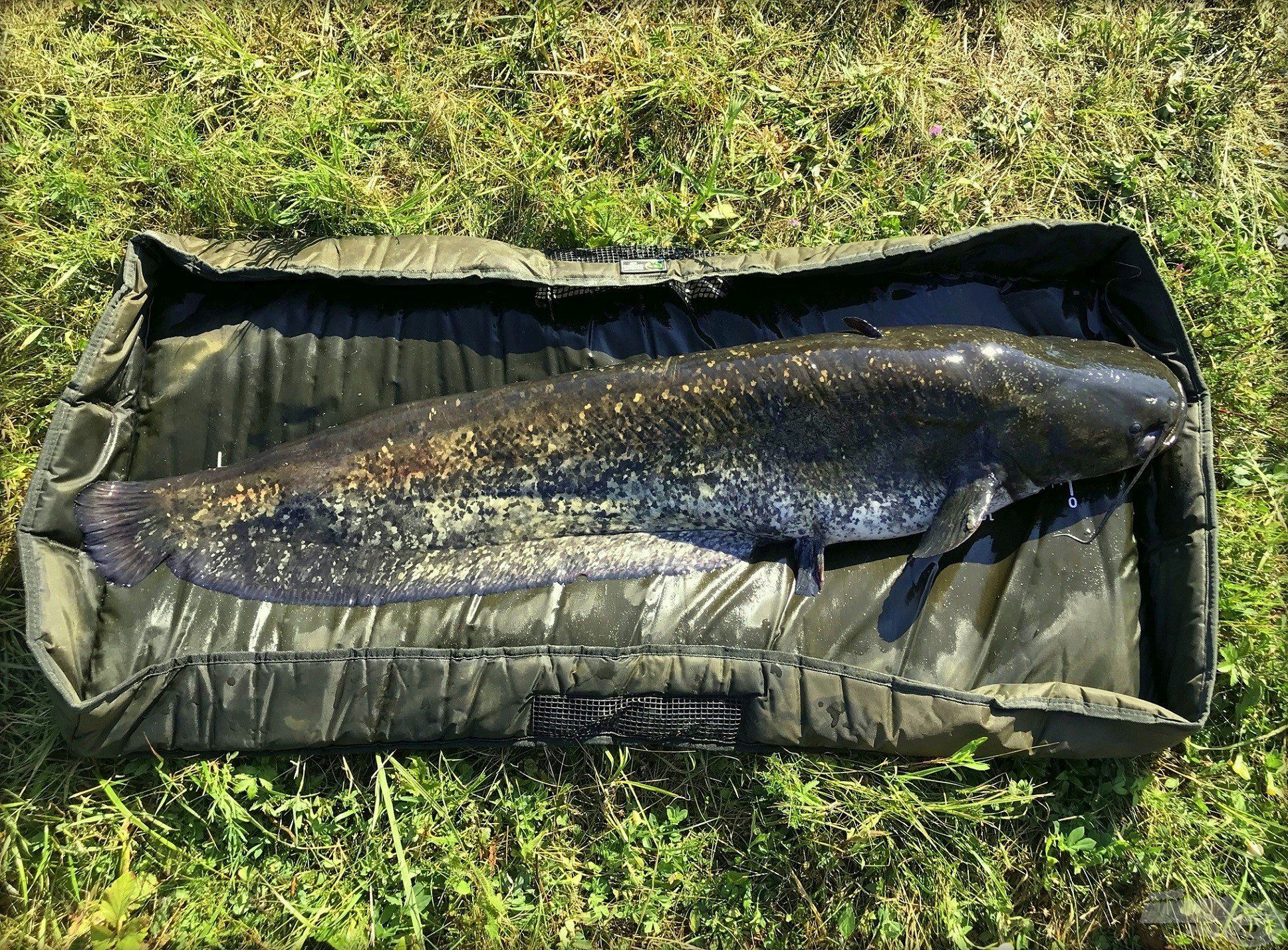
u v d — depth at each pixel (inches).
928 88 51.6
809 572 44.2
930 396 42.3
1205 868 43.4
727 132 50.3
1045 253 45.8
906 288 47.1
